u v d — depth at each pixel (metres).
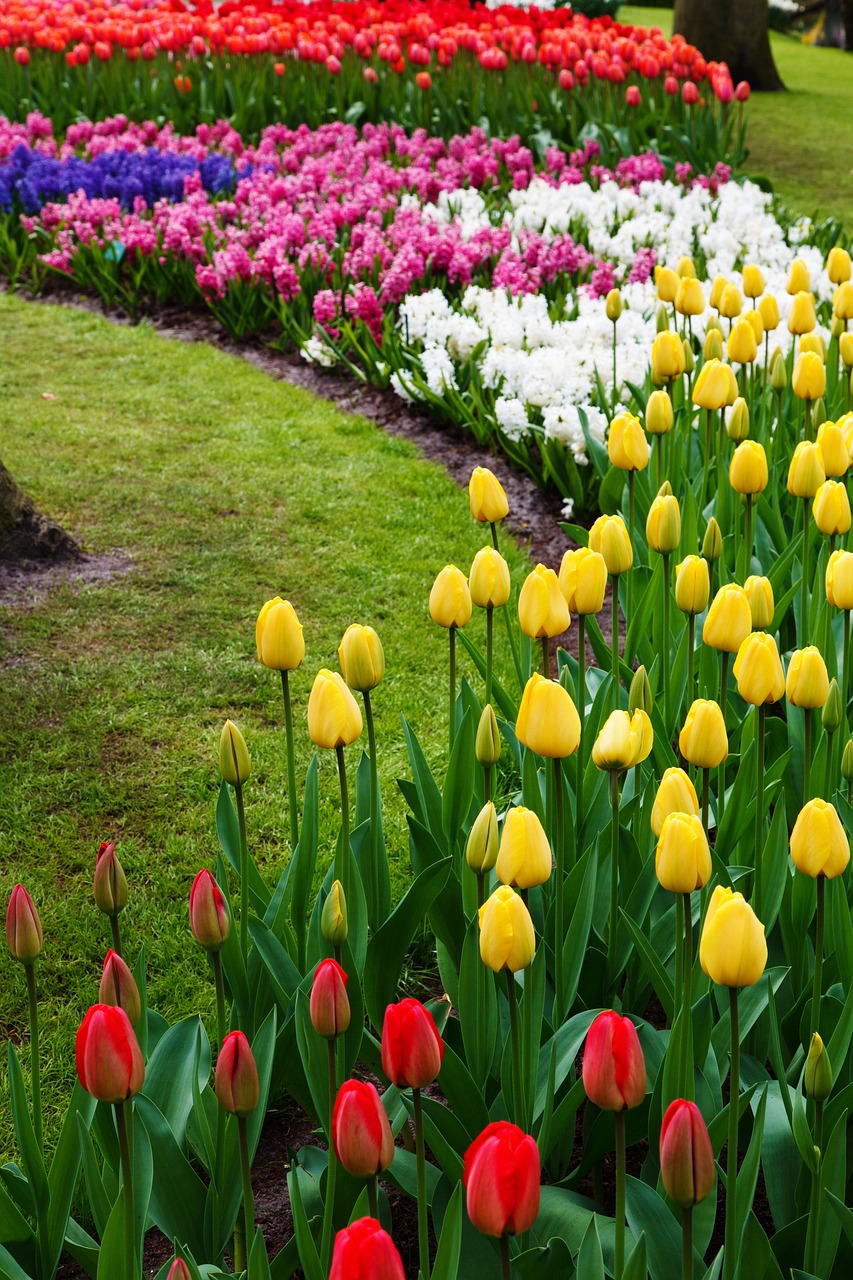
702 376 4.09
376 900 2.88
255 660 4.84
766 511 4.51
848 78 22.44
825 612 3.52
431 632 5.06
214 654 4.87
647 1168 2.31
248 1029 2.62
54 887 3.65
